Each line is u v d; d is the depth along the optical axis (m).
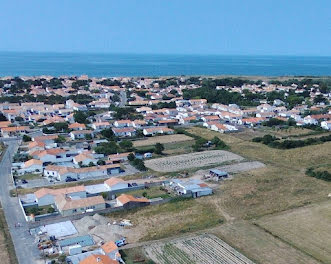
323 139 146.88
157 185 101.12
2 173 107.81
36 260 64.06
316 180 105.38
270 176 108.00
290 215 82.62
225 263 63.72
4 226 76.25
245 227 76.94
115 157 120.19
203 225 77.62
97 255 61.56
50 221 78.50
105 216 82.38
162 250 67.88
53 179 104.31
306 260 64.94
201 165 118.25
